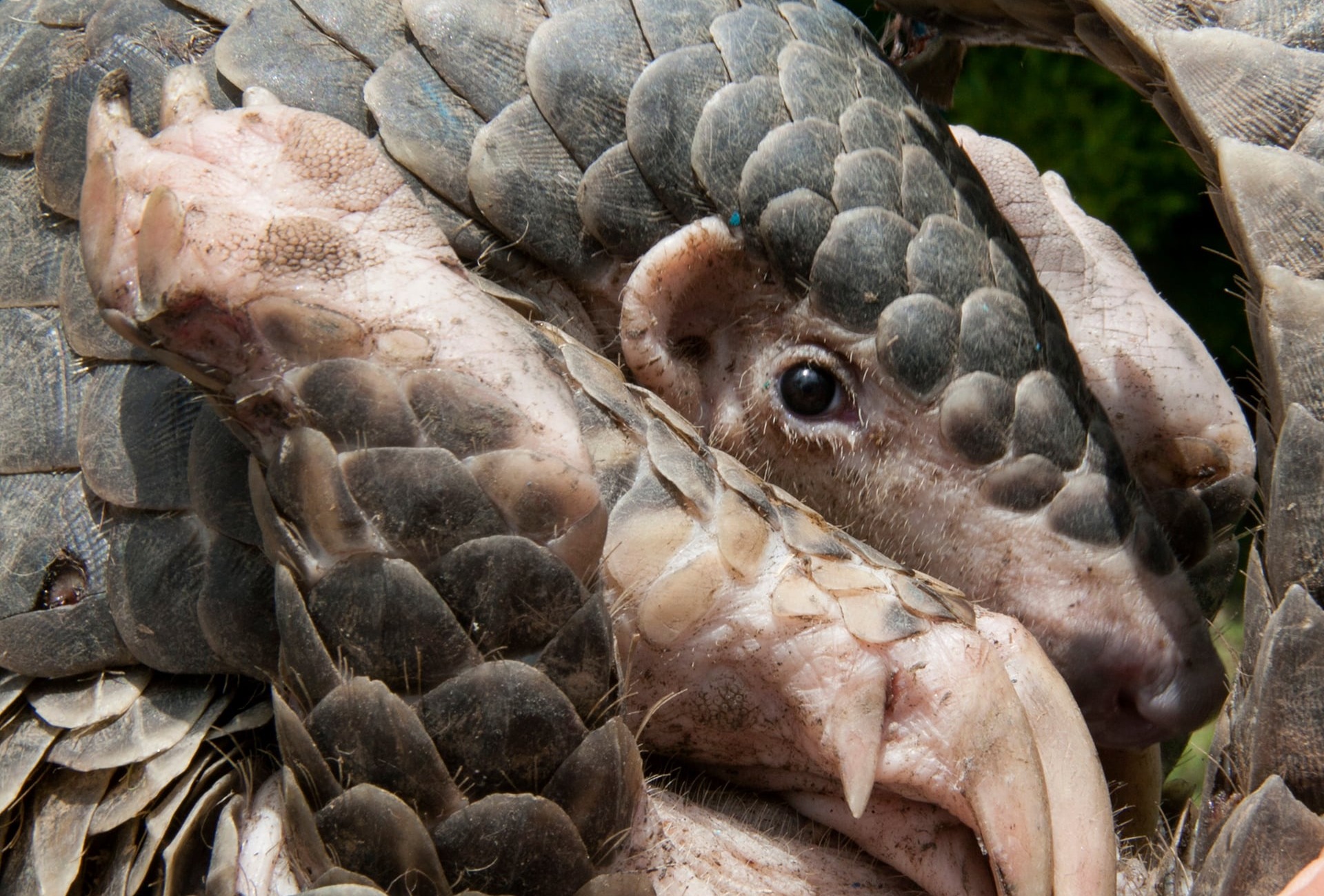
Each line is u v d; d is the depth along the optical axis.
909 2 0.61
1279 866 0.53
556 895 0.53
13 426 0.56
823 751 0.55
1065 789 0.54
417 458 0.52
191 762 0.55
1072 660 0.58
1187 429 0.61
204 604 0.54
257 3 0.57
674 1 0.57
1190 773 0.70
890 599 0.55
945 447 0.57
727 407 0.59
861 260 0.56
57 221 0.56
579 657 0.53
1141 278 0.63
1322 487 0.54
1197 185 1.04
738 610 0.55
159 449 0.55
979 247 0.57
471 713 0.52
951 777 0.54
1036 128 1.04
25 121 0.57
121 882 0.55
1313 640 0.54
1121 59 0.58
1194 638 0.58
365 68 0.57
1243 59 0.55
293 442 0.52
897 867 0.56
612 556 0.54
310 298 0.52
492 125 0.57
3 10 0.58
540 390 0.53
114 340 0.55
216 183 0.53
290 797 0.53
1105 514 0.57
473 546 0.52
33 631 0.55
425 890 0.52
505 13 0.57
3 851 0.56
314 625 0.52
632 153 0.57
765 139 0.57
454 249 0.57
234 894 0.54
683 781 0.57
